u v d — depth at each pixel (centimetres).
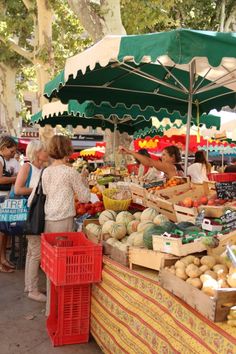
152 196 492
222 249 315
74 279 398
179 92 758
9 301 554
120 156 1188
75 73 485
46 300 520
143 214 433
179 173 770
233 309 248
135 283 347
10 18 1919
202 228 375
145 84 723
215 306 247
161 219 411
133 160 1269
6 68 2517
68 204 492
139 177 850
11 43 1941
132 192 544
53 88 579
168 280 296
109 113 907
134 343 340
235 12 2095
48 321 464
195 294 265
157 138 1426
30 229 493
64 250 391
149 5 1167
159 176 848
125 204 534
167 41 338
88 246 400
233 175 739
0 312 519
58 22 1911
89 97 726
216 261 299
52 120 1138
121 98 757
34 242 544
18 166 712
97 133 3547
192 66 609
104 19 1030
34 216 491
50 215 488
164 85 697
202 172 797
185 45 333
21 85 2783
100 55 424
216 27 2088
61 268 392
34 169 555
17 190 543
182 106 827
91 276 403
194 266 285
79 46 1953
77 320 431
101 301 407
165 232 349
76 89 710
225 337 244
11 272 680
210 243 313
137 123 1205
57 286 415
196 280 275
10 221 549
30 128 3219
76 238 474
